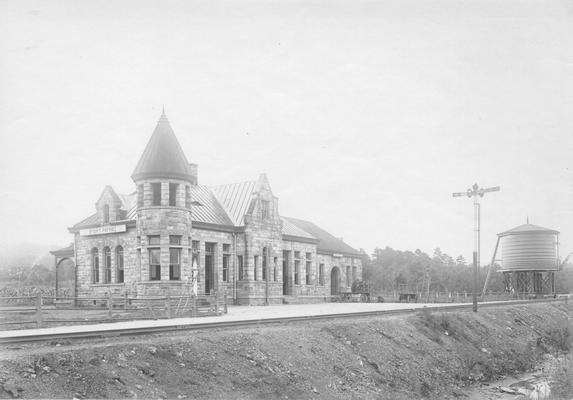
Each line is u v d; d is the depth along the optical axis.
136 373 13.59
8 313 27.64
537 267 55.59
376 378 18.97
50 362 12.76
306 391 16.09
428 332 25.45
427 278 86.06
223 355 16.05
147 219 36.94
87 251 43.84
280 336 18.92
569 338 34.34
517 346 29.59
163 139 37.94
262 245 46.22
